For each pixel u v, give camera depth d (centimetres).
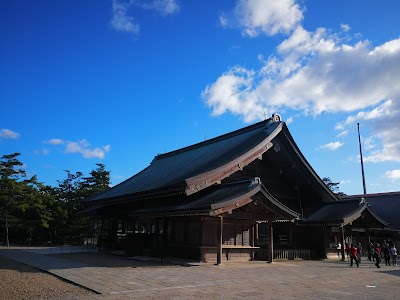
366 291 1269
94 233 3612
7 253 2547
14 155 3994
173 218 2319
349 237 3288
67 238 4775
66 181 5369
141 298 982
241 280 1396
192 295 1048
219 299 1005
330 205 3103
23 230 4344
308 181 3033
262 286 1275
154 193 2356
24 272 1516
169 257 2239
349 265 2375
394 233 4069
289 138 2819
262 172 2945
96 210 3241
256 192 2002
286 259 2605
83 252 2734
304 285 1354
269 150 2842
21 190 3919
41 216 4078
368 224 3139
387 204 4619
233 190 2100
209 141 3462
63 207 4606
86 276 1373
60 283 1234
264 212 2194
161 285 1205
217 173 2252
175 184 2161
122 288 1124
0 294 1012
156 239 2359
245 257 2267
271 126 2789
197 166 2634
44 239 4534
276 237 2980
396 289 1345
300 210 3077
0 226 4078
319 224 2766
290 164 2967
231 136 3225
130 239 2427
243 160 2436
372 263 2645
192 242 2131
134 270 1592
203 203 1934
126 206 2981
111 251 2794
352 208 2855
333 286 1368
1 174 3931
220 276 1486
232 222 2245
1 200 3875
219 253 1919
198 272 1587
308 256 2795
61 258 2189
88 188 5253
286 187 3128
